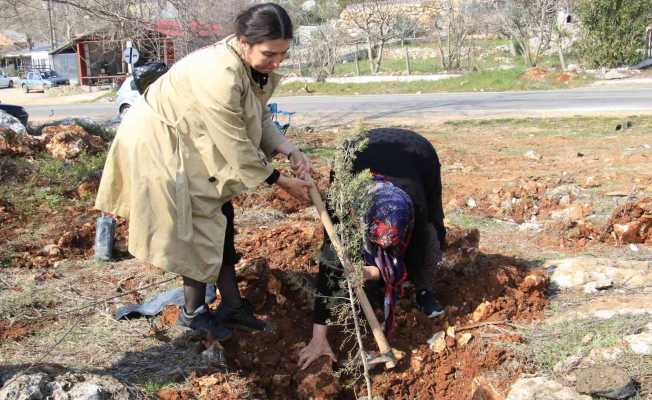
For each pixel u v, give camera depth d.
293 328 4.03
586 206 6.40
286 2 32.34
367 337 3.90
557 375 3.42
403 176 3.56
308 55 30.69
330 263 3.56
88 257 5.38
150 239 3.24
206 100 3.13
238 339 3.87
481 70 26.89
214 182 3.29
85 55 33.84
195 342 3.83
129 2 10.09
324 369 3.55
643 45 24.88
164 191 3.22
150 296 4.49
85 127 11.30
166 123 3.22
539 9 27.59
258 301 4.24
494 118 15.06
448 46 29.72
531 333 3.84
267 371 3.67
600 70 24.14
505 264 4.59
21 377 2.88
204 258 3.32
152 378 3.44
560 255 5.21
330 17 36.50
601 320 3.89
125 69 30.34
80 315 4.18
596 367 3.30
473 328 3.92
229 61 3.12
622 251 5.27
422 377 3.69
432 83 24.66
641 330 3.74
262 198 6.94
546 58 29.03
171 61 11.61
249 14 3.06
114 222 5.32
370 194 3.38
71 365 3.56
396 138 3.73
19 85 46.00
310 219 6.38
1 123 10.24
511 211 6.55
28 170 7.69
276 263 4.72
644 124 12.83
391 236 3.29
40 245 5.63
